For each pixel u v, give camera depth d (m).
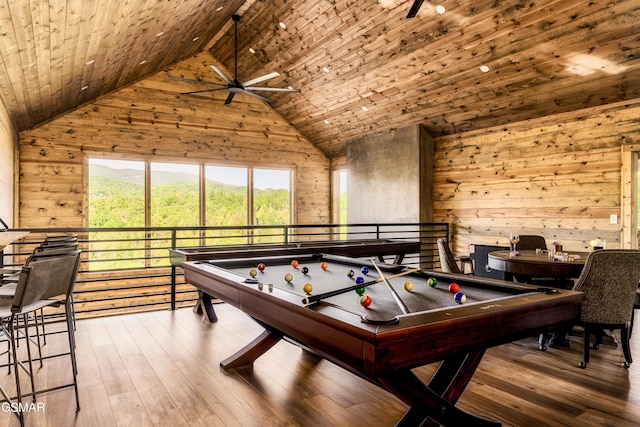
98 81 5.95
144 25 4.57
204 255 3.79
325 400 2.45
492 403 2.41
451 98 5.92
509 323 1.74
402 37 5.19
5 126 4.98
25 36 3.23
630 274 2.90
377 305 1.99
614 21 3.92
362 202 8.05
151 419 2.22
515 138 5.94
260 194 8.61
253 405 2.38
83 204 6.84
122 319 4.20
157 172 7.55
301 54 6.37
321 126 8.33
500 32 4.54
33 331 3.80
